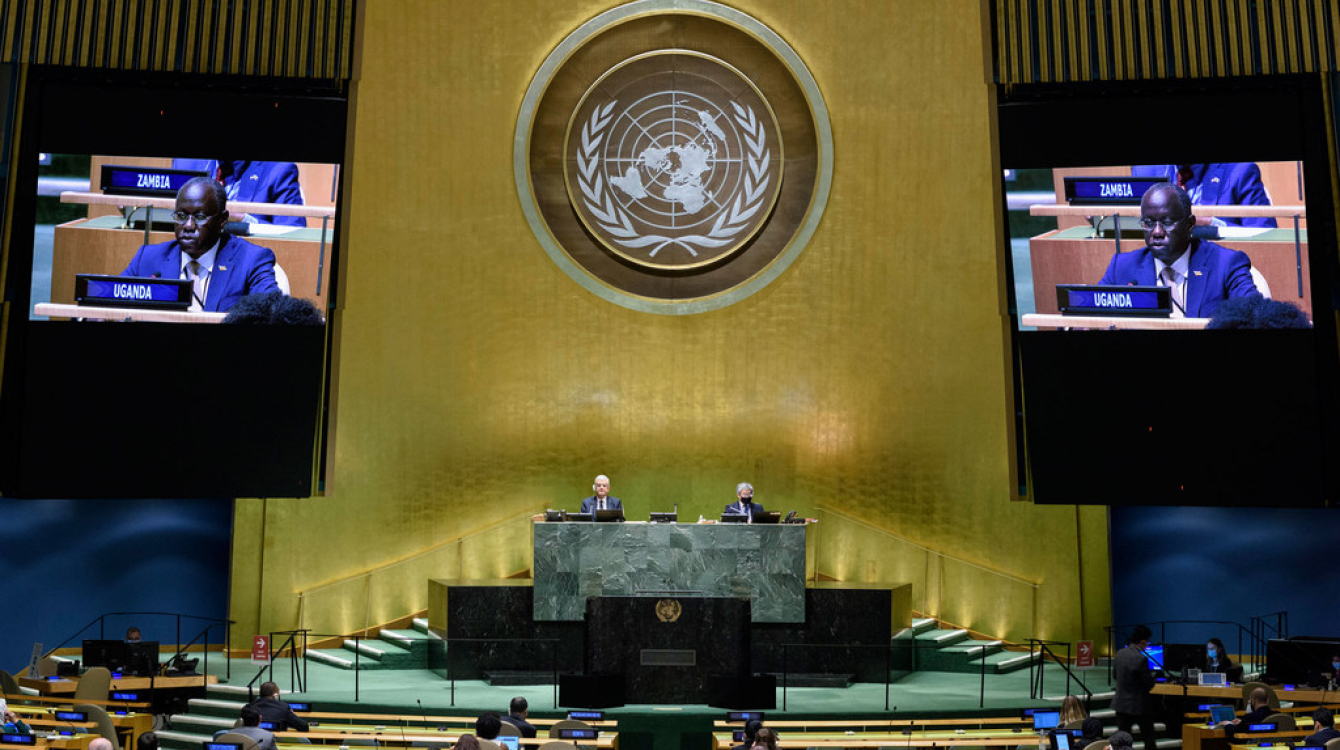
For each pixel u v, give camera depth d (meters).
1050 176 15.70
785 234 17.22
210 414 15.30
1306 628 16.73
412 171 16.92
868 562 16.75
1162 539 17.27
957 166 16.95
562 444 16.94
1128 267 15.40
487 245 17.02
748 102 17.30
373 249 16.73
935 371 16.86
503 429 16.88
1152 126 15.55
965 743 10.62
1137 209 15.45
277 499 16.38
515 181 17.08
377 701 13.03
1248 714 11.06
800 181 17.25
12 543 16.31
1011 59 15.98
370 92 16.89
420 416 16.72
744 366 17.09
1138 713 12.19
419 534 16.61
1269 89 15.39
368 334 16.64
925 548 16.69
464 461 16.77
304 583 16.31
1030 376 15.51
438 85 17.05
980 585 16.56
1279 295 15.09
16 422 15.03
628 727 12.63
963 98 16.97
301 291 15.55
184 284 15.35
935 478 16.77
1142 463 15.24
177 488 15.20
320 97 15.86
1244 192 15.29
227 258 15.46
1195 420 15.16
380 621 16.38
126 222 15.36
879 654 14.77
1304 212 15.17
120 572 16.59
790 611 14.75
